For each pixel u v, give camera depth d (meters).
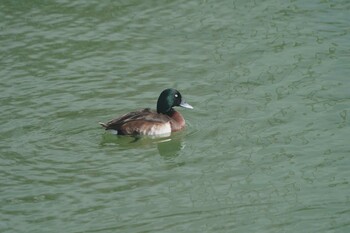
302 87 19.14
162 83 19.80
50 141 17.33
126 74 20.27
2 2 23.98
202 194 15.04
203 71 20.27
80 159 16.59
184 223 14.02
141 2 23.92
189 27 22.47
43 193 15.17
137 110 18.17
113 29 22.53
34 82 19.91
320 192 14.85
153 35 22.14
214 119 18.14
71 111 18.53
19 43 21.84
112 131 17.58
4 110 18.58
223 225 13.91
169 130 17.78
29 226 14.05
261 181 15.41
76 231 13.83
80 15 23.33
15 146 17.08
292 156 16.28
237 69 20.25
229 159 16.38
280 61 20.45
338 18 22.38
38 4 23.98
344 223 13.81
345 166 15.73
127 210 14.52
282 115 17.98
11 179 15.71
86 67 20.62
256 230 13.73
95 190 15.29
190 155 16.72
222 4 23.67
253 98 18.86
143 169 16.17
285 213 14.22
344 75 19.52
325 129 17.27
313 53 20.69
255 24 22.42
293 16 22.70
